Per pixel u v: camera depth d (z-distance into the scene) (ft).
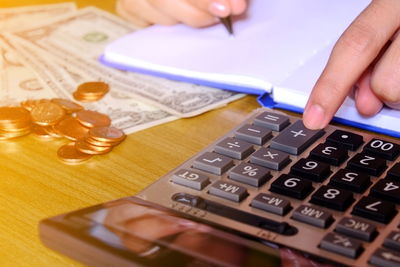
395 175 1.77
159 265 1.41
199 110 2.44
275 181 1.76
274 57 2.62
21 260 1.63
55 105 2.42
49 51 3.05
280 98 2.37
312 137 2.02
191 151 2.16
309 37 2.75
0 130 2.26
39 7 3.71
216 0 2.79
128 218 1.59
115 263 1.44
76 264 1.61
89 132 2.22
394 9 2.21
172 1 2.98
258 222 1.60
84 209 1.63
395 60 2.08
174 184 1.80
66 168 2.07
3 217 1.81
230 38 2.86
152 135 2.27
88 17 3.54
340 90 2.06
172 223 1.57
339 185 1.75
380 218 1.58
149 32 3.02
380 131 2.20
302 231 1.56
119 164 2.09
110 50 2.86
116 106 2.50
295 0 3.06
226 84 2.56
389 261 1.40
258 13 3.02
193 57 2.75
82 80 2.73
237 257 1.44
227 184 1.76
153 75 2.76
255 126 2.10
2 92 2.60
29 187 1.96
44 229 1.54
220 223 1.59
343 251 1.46
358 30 2.15
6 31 3.29
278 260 1.43
